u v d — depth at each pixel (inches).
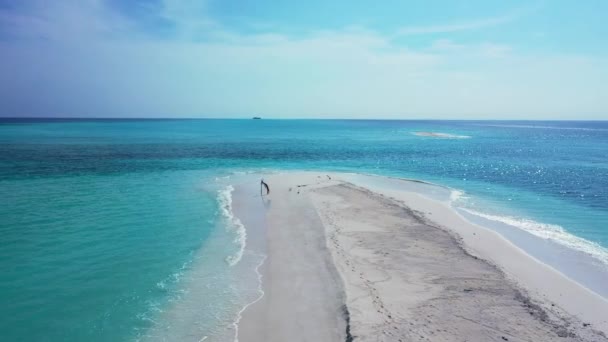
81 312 422.9
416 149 2620.6
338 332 383.9
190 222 773.3
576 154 2278.5
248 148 2581.2
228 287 486.9
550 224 800.9
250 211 868.0
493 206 965.2
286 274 522.6
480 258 571.8
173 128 5629.9
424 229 714.8
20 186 1106.7
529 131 5974.4
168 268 544.4
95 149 2201.0
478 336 367.6
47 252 596.7
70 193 1024.9
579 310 427.8
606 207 957.8
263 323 403.2
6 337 374.0
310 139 3575.3
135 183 1206.3
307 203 933.8
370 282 484.7
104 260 569.6
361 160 1985.7
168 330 391.2
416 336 365.4
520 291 465.1
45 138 2965.1
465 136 4313.5
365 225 738.8
